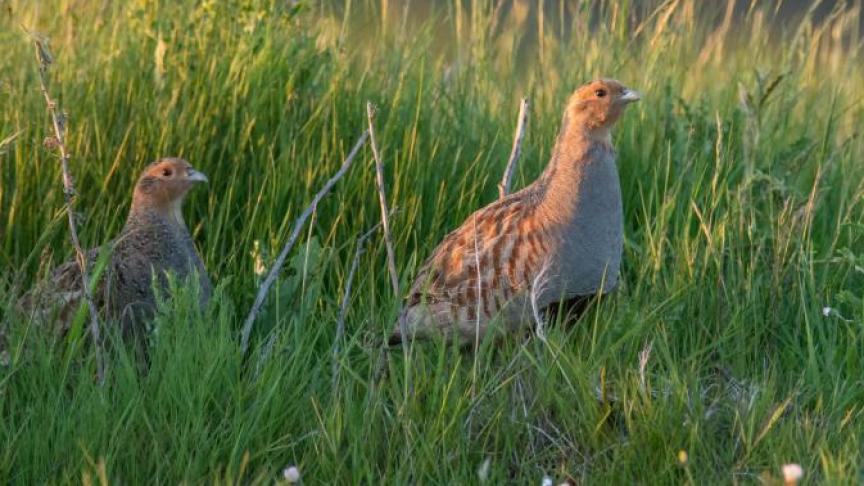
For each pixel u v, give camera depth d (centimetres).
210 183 1201
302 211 1162
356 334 946
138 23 1276
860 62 1551
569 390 913
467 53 1426
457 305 1002
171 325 960
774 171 1159
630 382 909
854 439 841
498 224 1002
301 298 1009
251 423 864
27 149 1173
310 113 1250
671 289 1033
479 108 1349
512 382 938
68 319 1012
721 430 902
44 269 1099
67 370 914
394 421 869
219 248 1173
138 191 1048
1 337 985
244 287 1091
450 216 1187
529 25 1702
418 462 831
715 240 1081
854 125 1432
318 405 892
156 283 989
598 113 983
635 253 1130
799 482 798
